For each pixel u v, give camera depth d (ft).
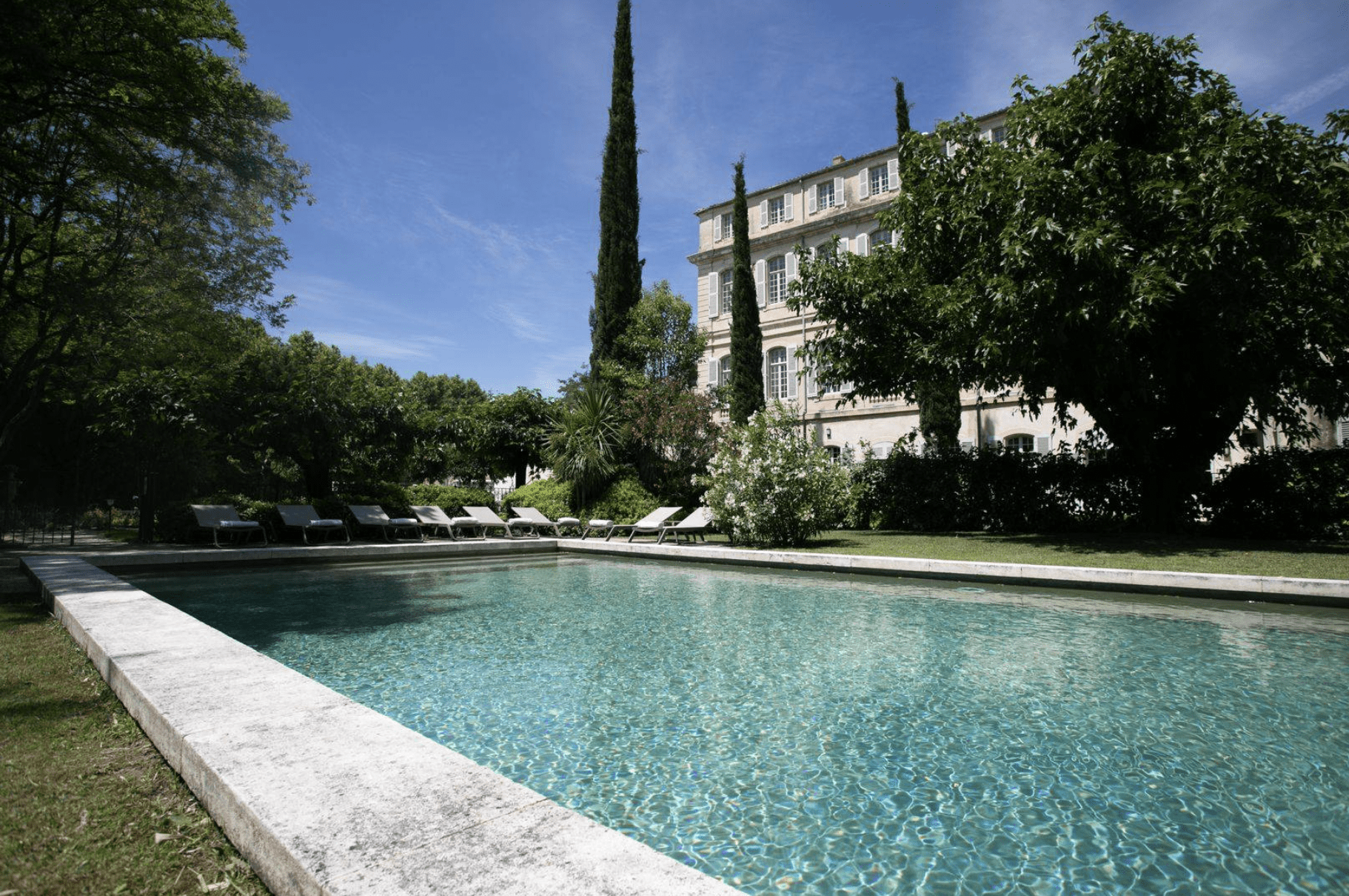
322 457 52.44
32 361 38.37
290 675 10.04
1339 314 30.91
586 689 14.58
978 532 45.88
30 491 69.15
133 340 41.16
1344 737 11.43
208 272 40.93
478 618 23.09
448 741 11.53
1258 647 17.85
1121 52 34.09
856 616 22.94
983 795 9.41
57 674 12.39
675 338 94.07
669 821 8.70
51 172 35.04
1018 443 73.31
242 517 43.60
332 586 30.96
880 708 13.25
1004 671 15.87
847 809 9.02
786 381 91.76
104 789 7.41
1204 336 33.24
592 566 39.91
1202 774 10.02
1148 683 14.67
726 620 22.50
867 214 83.97
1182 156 31.01
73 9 28.27
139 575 31.89
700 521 44.52
